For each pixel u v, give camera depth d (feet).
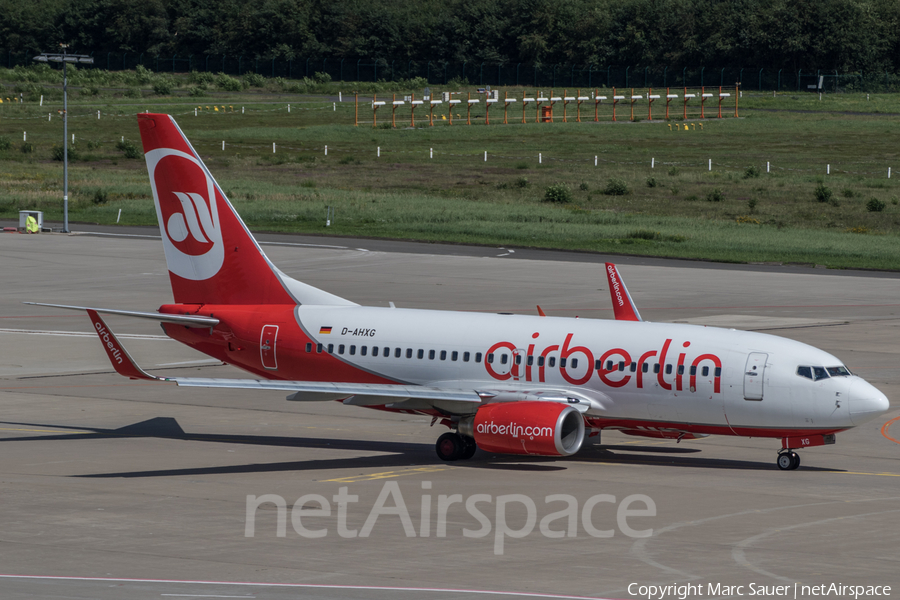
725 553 259.19
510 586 230.89
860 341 634.02
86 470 357.00
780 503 313.12
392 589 228.02
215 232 418.51
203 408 479.82
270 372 411.54
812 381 344.69
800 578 238.27
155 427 437.58
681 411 358.43
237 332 412.36
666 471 359.25
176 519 291.79
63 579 234.17
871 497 322.14
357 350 395.55
